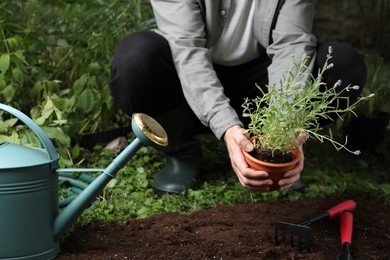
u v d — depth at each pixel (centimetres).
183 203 212
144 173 233
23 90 270
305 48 204
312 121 222
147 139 164
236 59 223
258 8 209
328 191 226
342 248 183
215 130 186
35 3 296
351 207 199
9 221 164
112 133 264
